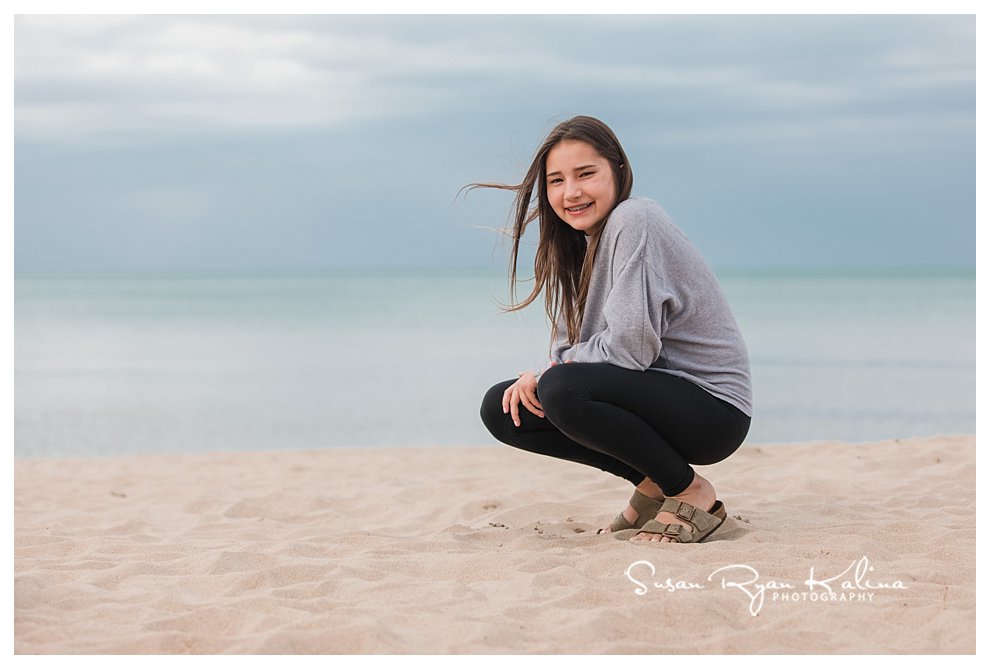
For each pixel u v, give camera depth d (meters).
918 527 3.40
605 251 3.20
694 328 3.22
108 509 4.84
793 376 12.86
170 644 2.31
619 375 3.11
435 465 6.25
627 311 3.07
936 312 26.66
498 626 2.39
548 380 3.16
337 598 2.69
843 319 24.28
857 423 9.38
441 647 2.28
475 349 19.27
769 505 4.04
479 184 3.57
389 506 4.61
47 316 33.06
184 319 30.89
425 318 29.39
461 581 2.88
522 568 2.95
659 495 3.45
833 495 4.30
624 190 3.32
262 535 3.94
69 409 11.73
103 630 2.43
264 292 54.22
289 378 14.75
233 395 12.91
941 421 9.43
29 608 2.62
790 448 5.93
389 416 10.96
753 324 22.84
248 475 6.15
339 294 50.00
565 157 3.26
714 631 2.41
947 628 2.37
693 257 3.19
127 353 19.47
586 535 3.50
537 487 4.82
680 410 3.12
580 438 3.16
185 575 3.03
